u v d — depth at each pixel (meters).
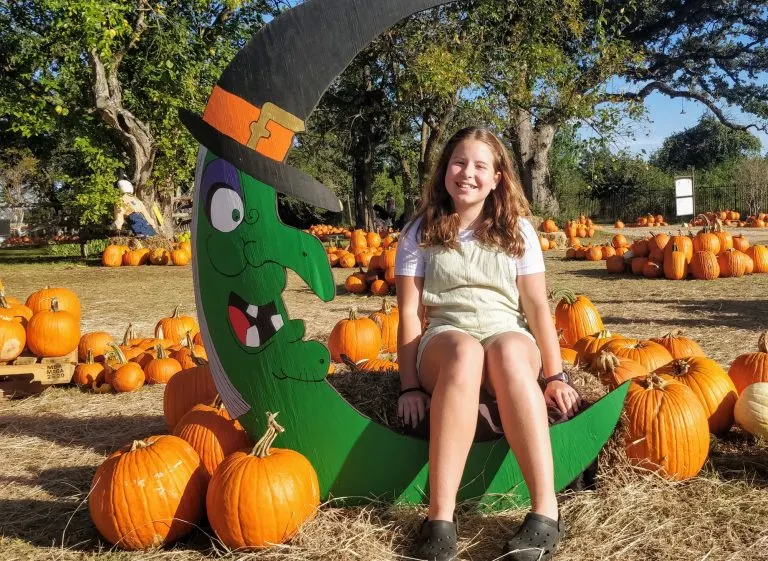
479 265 2.90
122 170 21.09
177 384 3.75
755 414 3.36
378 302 9.73
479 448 2.79
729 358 5.45
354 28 2.74
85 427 4.31
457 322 2.86
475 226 2.97
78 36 17.27
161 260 17.25
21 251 27.89
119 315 8.77
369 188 28.77
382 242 16.44
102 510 2.64
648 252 12.48
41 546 2.72
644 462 3.02
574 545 2.52
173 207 23.06
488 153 2.93
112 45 18.09
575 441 2.84
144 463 2.69
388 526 2.67
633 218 40.50
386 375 3.43
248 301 2.81
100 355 5.76
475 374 2.54
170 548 2.69
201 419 3.07
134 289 11.81
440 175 3.02
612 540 2.54
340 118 28.44
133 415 4.56
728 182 37.78
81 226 22.41
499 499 2.82
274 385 2.82
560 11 22.59
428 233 2.96
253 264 2.77
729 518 2.69
